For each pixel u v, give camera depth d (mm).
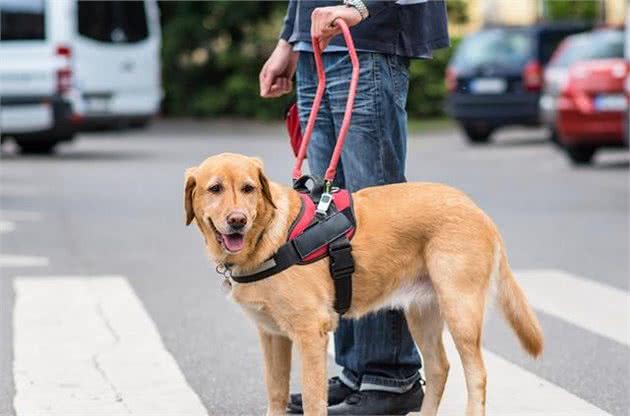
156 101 25250
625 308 9406
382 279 5953
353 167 6500
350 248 5836
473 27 37844
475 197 16969
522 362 7797
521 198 16812
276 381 6180
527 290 10117
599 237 13102
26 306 9594
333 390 6812
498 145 26703
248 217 5523
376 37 6422
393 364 6613
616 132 20141
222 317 9219
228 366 7785
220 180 5605
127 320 9094
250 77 36906
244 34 37125
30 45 22859
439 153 24938
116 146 27281
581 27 26359
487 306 6020
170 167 21750
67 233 13578
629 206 15820
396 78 6531
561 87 20672
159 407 6852
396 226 5941
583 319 9016
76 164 22422
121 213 15273
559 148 22078
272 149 26203
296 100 6848
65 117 23094
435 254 5930
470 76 26375
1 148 26312
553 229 13742
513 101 26016
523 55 26109
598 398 6965
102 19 24031
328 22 6141
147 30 25078
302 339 5746
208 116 37469
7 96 22812
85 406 6871
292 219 5777
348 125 6211
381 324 6555
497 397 6969
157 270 11219
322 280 5801
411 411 6664
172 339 8500
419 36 6590
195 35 36875
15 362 7848
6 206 16031
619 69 20125
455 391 7113
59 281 10672
